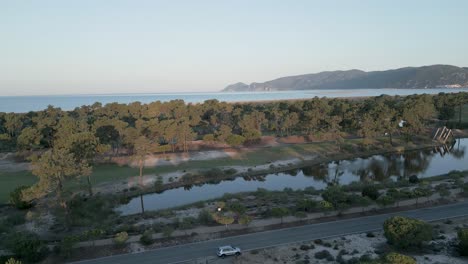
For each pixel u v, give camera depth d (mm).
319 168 94375
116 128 105688
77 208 58156
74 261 41344
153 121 114438
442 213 54156
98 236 45688
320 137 120125
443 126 134500
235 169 89250
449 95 166375
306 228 49625
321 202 53531
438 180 74750
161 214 57719
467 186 61875
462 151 113312
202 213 54125
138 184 76688
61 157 52375
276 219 51875
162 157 101250
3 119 144750
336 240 45531
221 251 41438
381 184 70750
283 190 71875
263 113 145125
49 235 49719
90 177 81188
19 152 100125
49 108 168250
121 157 99562
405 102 153500
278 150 109062
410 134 122500
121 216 59000
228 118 150625
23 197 52719
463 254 40281
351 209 55031
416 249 42219
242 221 49000
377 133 113938
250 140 120312
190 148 113062
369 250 42531
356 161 101500
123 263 40750
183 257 41938
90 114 176375
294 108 166375
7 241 44531
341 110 151500
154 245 45156
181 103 184750
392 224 42719
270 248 43750
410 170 91125
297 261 40156
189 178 81312
